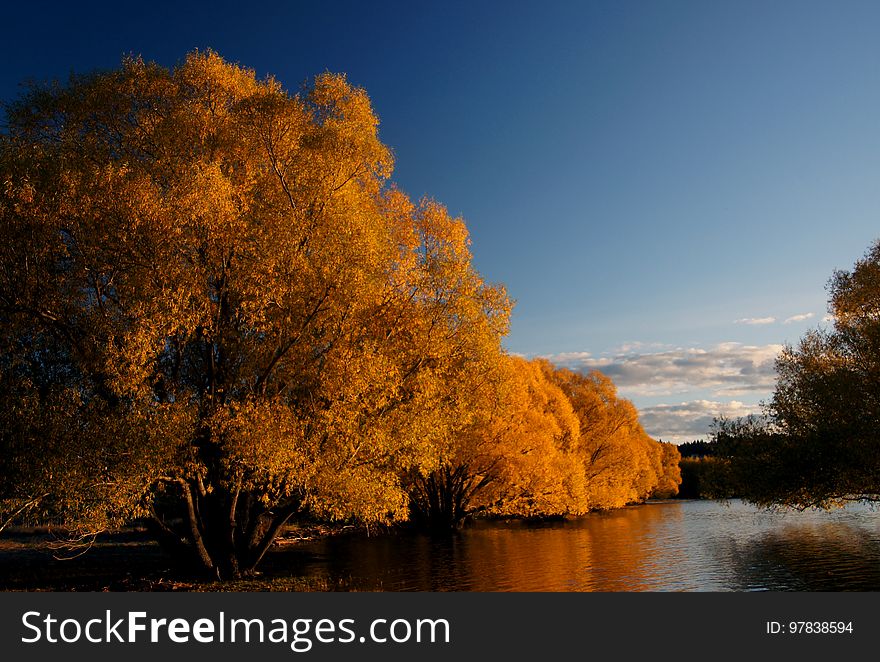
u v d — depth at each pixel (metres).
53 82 22.84
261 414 20.03
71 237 20.14
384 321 23.72
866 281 29.05
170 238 19.48
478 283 25.70
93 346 19.55
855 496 27.92
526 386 48.56
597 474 67.44
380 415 22.00
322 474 20.64
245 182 22.36
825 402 26.80
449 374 25.88
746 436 29.48
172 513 32.25
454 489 49.03
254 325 21.91
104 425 18.59
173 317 18.72
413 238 26.61
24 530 43.00
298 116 23.56
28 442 18.42
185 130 22.03
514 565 28.94
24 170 19.70
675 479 105.75
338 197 22.80
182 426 19.00
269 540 25.55
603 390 69.88
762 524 49.28
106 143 22.86
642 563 29.25
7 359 19.94
